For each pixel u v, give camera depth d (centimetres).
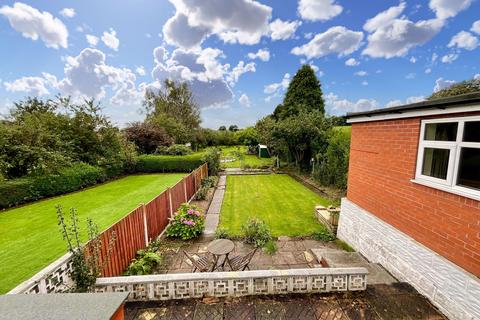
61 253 509
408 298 333
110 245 358
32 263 468
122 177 1570
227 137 4594
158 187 1229
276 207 900
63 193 1084
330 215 654
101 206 879
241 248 556
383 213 448
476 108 267
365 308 309
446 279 306
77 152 1380
